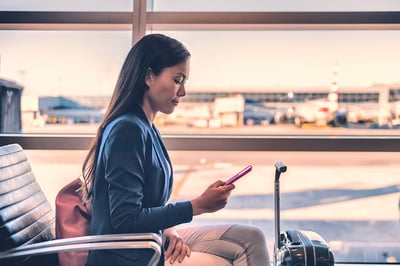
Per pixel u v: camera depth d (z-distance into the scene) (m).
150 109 1.19
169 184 1.23
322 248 1.22
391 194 1.85
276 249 1.33
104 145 1.07
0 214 1.15
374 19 1.77
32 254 1.10
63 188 1.28
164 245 1.28
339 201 1.85
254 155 1.84
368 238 1.87
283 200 1.86
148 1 1.80
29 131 1.88
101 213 1.08
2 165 1.26
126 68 1.15
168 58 1.12
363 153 1.82
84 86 1.87
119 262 1.08
